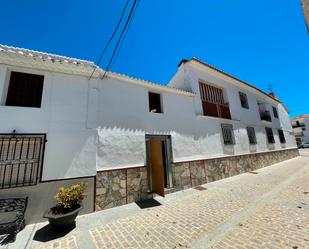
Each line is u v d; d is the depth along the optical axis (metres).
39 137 4.46
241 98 12.70
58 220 3.50
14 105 4.46
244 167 10.39
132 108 6.38
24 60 4.54
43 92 4.77
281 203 4.79
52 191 4.34
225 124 10.11
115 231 3.65
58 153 4.61
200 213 4.45
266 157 12.83
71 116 5.01
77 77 5.38
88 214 4.63
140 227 3.80
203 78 9.91
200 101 9.11
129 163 5.81
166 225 3.85
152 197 6.08
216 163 8.73
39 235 3.50
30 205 4.07
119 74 6.11
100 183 5.07
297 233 3.16
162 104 7.49
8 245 3.15
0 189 3.85
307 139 38.78
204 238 3.21
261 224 3.62
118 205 5.27
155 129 6.84
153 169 6.23
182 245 3.02
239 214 4.22
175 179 6.88
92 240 3.30
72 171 4.70
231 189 6.67
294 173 9.10
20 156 4.16
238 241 3.04
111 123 5.73
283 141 16.28
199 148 8.20
